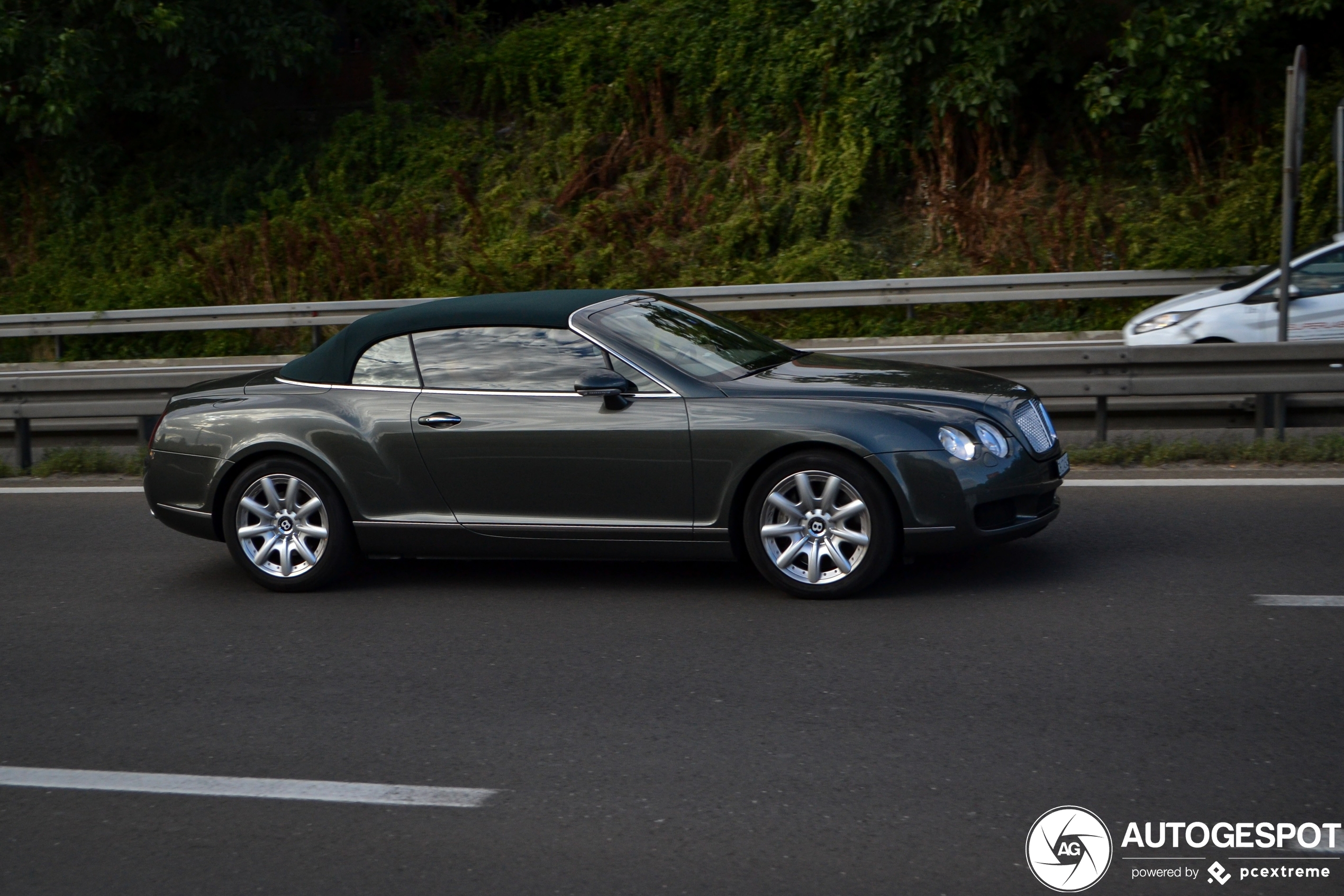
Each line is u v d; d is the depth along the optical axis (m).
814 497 5.96
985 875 3.50
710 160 19.36
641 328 6.45
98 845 3.96
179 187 20.78
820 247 17.50
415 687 5.21
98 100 19.88
